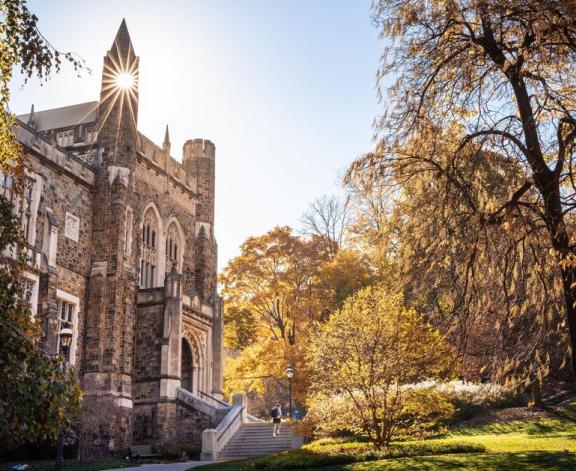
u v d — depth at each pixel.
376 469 17.47
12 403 9.42
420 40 16.36
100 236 35.50
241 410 36.56
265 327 52.34
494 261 15.82
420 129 16.08
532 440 21.50
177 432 35.22
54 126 41.59
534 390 29.75
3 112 11.30
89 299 34.38
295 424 27.52
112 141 36.91
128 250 36.34
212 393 42.41
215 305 44.91
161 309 36.62
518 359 16.70
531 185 14.73
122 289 35.25
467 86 15.70
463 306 15.80
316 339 23.55
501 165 15.38
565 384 32.53
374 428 21.88
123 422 33.25
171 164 43.94
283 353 45.59
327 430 25.84
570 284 14.12
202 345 42.00
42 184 31.73
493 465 16.16
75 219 34.31
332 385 22.44
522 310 15.95
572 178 13.98
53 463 25.69
